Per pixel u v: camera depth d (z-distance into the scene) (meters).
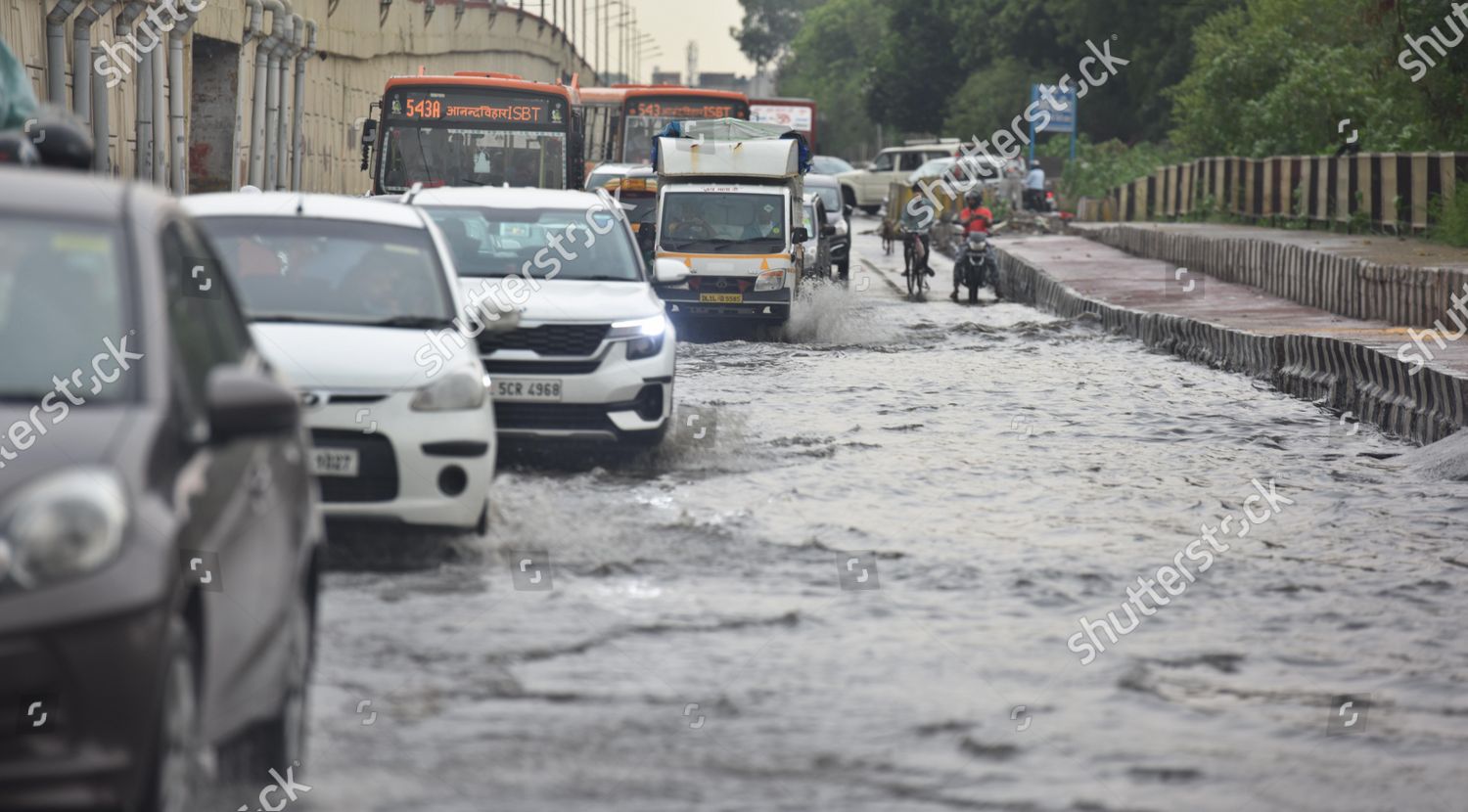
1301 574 19.62
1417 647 16.41
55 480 8.94
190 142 78.06
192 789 9.68
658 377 26.67
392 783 11.49
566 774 11.80
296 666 11.38
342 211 21.69
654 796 11.38
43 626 8.59
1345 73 90.25
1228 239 66.31
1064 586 18.59
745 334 52.44
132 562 8.86
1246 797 11.74
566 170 60.25
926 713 13.54
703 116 80.69
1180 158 113.88
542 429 26.08
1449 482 26.73
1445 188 66.00
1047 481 25.94
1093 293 59.66
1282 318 50.09
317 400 18.58
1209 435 31.86
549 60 186.62
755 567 19.08
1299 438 31.78
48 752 8.62
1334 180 78.00
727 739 12.72
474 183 59.94
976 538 21.25
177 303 10.62
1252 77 99.69
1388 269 47.53
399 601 16.73
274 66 87.94
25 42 49.97
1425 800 11.80
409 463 18.67
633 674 14.45
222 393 9.77
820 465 26.94
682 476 25.38
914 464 27.30
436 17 135.00
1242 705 14.12
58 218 10.58
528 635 15.59
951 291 73.88
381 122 60.03
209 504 9.80
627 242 29.41
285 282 20.50
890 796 11.53
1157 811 11.40
